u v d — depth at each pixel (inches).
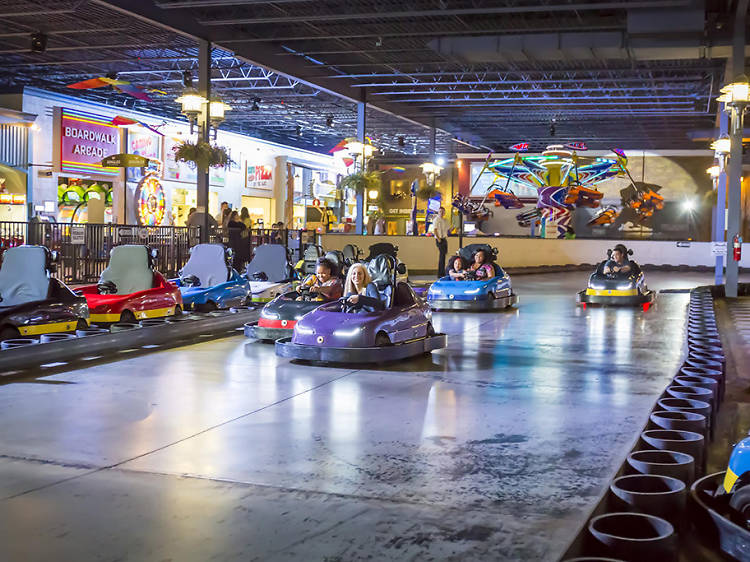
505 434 197.2
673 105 977.5
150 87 912.3
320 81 762.8
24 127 843.4
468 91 854.5
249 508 142.4
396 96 929.5
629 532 124.2
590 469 167.8
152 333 341.7
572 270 1029.8
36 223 497.7
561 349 338.6
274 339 343.9
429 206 1321.4
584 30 597.6
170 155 1023.0
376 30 625.3
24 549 123.5
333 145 1428.4
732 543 125.2
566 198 1102.4
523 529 132.6
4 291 329.4
